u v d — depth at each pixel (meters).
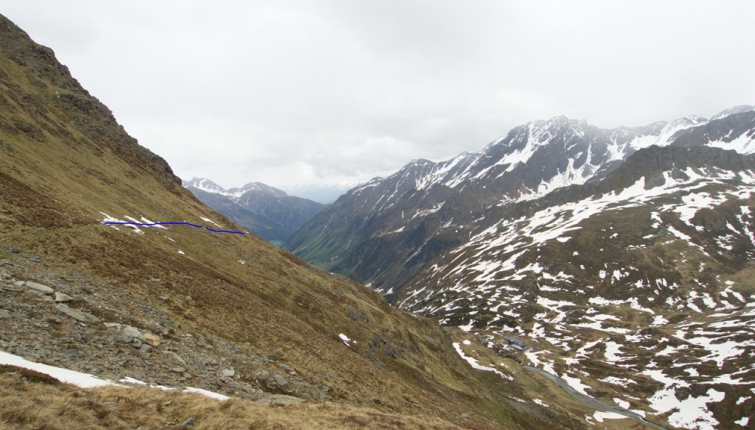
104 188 72.12
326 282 98.81
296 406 26.27
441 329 135.75
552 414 100.12
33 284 26.25
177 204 97.88
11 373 15.74
